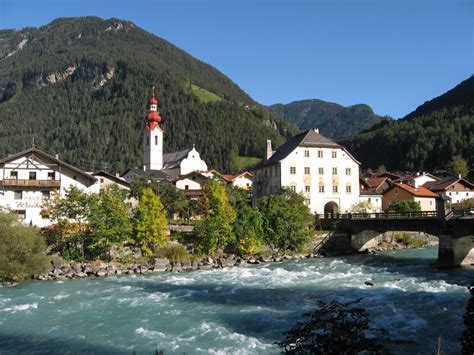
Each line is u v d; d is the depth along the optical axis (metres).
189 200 86.56
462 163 156.75
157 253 60.06
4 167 66.06
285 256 66.31
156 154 142.38
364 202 90.69
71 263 54.22
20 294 40.69
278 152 97.25
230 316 32.12
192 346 25.84
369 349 13.12
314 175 88.56
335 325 13.55
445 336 26.38
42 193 66.94
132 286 44.34
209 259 60.16
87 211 58.38
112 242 57.94
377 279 45.75
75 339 27.55
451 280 44.19
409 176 137.25
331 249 73.31
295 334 14.17
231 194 81.25
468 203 88.31
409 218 60.00
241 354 24.36
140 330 28.95
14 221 50.84
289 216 70.75
